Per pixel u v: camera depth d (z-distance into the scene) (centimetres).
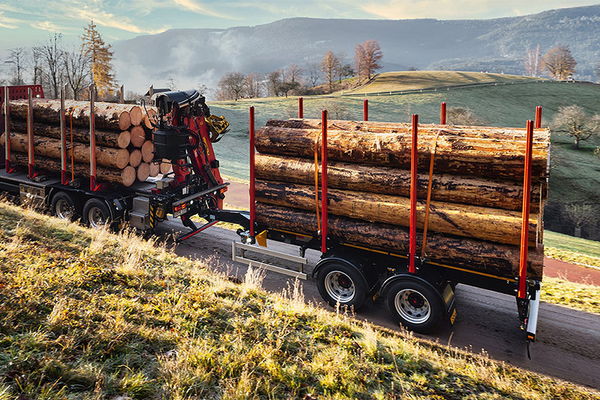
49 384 372
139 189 1129
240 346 518
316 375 501
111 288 617
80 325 481
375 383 511
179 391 401
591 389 605
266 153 898
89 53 7100
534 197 654
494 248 684
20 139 1248
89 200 1126
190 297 645
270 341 557
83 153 1131
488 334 752
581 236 5678
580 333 766
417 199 745
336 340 611
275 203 884
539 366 660
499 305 863
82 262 700
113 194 1133
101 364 425
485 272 702
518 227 657
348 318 767
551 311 860
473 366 611
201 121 1122
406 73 15575
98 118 1102
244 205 2167
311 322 660
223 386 438
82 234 933
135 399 384
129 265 720
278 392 451
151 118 1156
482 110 9050
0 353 397
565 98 10306
